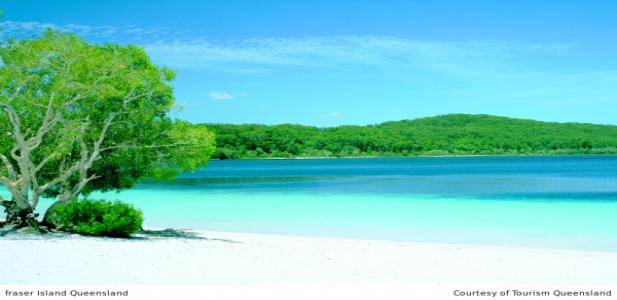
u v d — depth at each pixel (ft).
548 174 270.26
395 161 590.96
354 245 61.67
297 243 63.26
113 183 68.49
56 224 62.18
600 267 44.88
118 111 63.05
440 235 76.33
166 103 66.44
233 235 72.84
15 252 44.65
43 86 58.65
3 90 56.08
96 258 42.96
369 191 164.14
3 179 58.54
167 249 50.03
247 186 192.54
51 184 61.98
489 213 103.91
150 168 67.72
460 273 40.96
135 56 64.08
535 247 65.31
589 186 180.45
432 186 186.09
